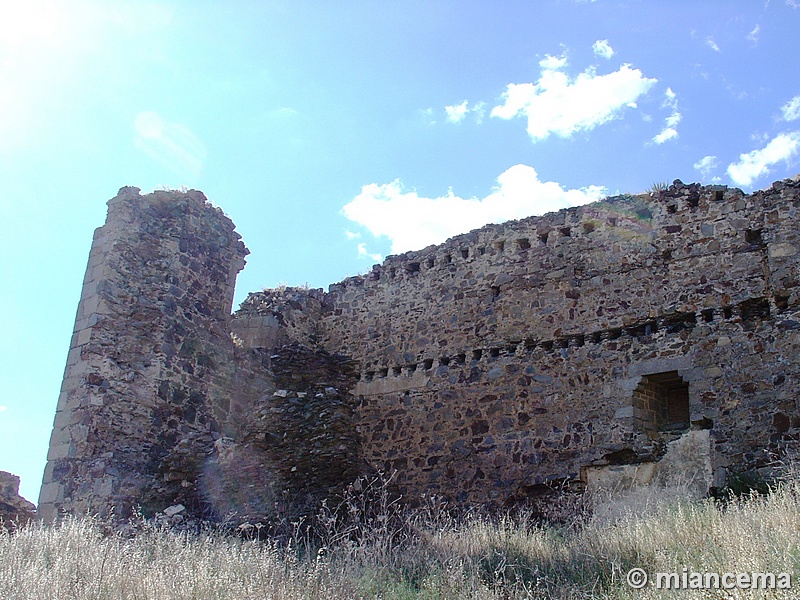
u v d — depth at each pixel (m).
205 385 16.23
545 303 16.47
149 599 7.69
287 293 19.92
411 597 8.38
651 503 13.17
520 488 15.20
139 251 15.96
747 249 14.60
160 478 14.49
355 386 18.28
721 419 13.66
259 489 14.88
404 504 16.27
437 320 17.91
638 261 15.69
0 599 7.62
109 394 14.52
